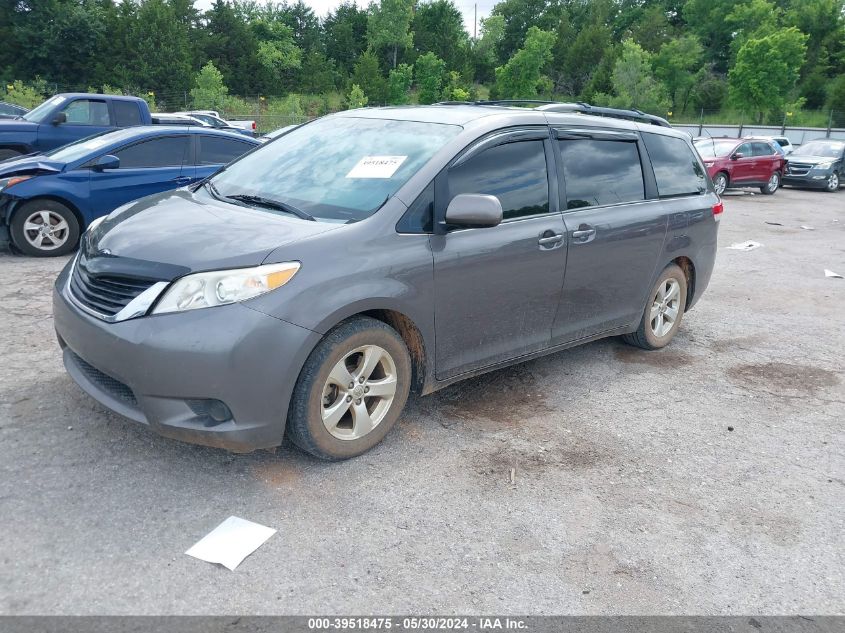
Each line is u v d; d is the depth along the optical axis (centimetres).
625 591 271
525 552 291
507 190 405
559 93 9119
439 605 255
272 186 394
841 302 775
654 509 332
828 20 8275
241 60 7981
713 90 7562
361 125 430
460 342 390
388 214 349
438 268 362
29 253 768
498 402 446
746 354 580
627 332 528
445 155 375
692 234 553
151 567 262
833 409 471
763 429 433
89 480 315
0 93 4375
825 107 6894
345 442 345
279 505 309
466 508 320
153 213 370
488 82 10775
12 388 404
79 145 837
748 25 8538
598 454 384
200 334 292
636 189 505
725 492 353
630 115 528
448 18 10812
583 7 11662
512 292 407
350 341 330
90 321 312
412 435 388
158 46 6112
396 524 303
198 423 302
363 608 250
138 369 296
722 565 292
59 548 268
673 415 445
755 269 943
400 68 7644
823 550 308
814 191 2309
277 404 310
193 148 861
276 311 302
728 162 1967
